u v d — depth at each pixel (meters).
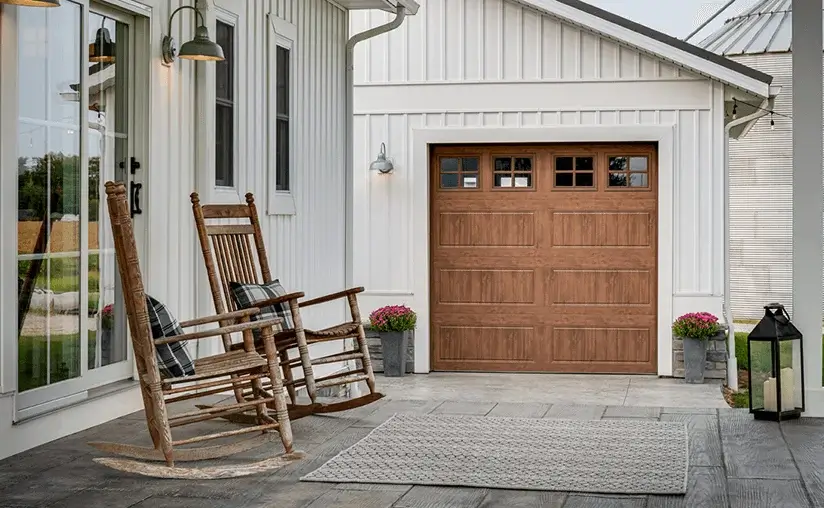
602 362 11.30
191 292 6.32
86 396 5.33
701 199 11.05
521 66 11.40
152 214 5.85
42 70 4.98
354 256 11.70
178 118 6.15
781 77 15.97
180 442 4.53
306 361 5.70
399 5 9.10
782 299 16.30
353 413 5.97
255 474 4.45
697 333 10.62
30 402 4.88
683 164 11.08
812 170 5.67
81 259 5.30
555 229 11.34
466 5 11.51
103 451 4.77
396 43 11.63
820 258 5.68
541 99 11.36
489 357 11.49
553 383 10.70
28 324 4.89
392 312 11.27
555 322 11.36
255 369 5.27
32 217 4.91
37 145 4.95
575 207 11.30
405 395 9.97
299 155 8.13
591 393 10.08
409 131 11.59
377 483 4.27
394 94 11.62
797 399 5.65
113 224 4.50
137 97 5.84
